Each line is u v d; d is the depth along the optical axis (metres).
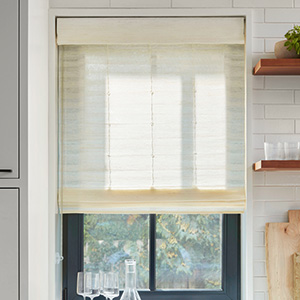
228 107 2.53
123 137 2.53
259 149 2.48
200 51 2.54
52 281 2.44
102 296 2.61
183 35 2.49
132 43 2.51
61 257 2.54
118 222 2.62
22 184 2.02
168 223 2.62
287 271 2.41
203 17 2.51
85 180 2.53
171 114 2.53
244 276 2.51
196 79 2.54
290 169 2.28
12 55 2.03
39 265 2.22
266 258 2.42
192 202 2.51
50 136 2.47
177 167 2.52
